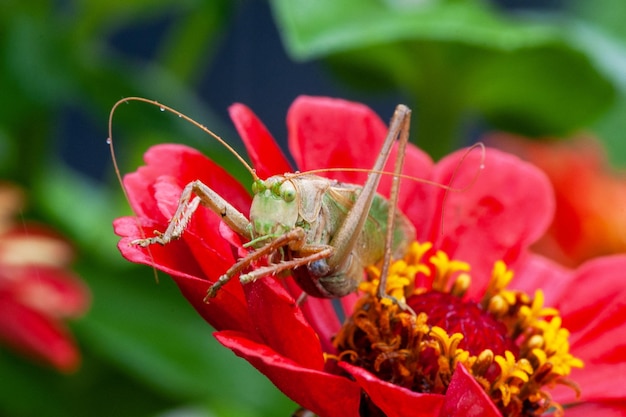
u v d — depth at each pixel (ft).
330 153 1.03
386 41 1.20
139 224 0.91
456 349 0.95
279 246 0.89
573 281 1.05
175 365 1.20
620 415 0.98
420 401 0.87
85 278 1.24
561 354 0.98
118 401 1.24
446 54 1.22
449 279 1.04
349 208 0.93
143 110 1.26
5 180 1.29
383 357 0.95
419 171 1.06
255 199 0.90
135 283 1.24
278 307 0.88
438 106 1.26
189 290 0.91
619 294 1.04
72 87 1.26
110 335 1.21
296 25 1.15
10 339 1.18
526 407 0.97
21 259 1.19
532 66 1.21
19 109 1.26
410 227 0.98
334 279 0.92
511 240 1.07
